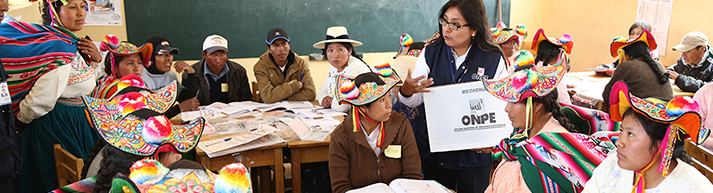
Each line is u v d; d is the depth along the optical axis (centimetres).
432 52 183
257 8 521
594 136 122
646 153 84
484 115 167
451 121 169
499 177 138
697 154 152
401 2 573
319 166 249
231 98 338
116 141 86
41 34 195
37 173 209
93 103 92
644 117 82
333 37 267
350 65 266
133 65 230
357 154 156
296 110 277
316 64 560
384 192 134
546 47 235
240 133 222
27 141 205
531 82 127
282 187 214
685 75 378
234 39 522
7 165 167
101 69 317
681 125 79
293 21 538
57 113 210
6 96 166
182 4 496
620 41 314
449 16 166
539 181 122
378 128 156
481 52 173
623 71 250
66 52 201
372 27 568
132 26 486
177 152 88
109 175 84
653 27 509
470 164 182
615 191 97
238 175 60
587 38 596
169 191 63
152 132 85
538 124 133
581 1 597
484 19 167
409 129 162
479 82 166
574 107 145
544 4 644
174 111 260
